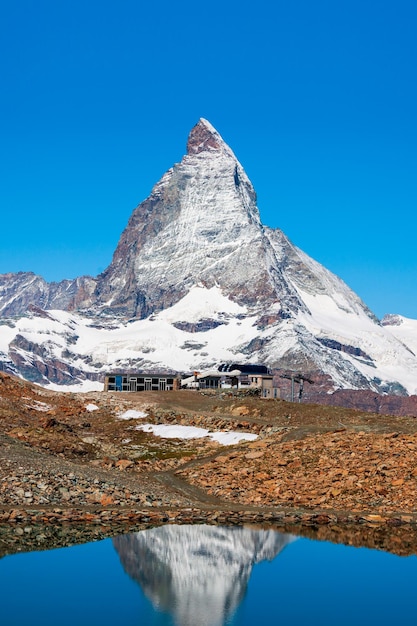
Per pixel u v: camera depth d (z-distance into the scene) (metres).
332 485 97.19
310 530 83.81
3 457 99.81
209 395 173.62
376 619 62.34
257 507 92.56
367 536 81.94
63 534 80.25
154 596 66.69
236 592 67.19
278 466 106.19
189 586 67.69
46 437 122.38
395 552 77.25
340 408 146.50
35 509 87.00
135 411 154.12
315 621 61.88
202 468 110.62
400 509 90.00
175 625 60.59
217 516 87.88
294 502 94.06
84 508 88.94
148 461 117.75
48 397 161.62
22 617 61.97
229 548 77.75
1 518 84.00
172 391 175.12
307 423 138.50
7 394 155.25
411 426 129.00
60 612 62.38
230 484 101.62
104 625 60.44
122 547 77.25
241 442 128.12
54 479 95.19
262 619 62.59
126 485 98.75
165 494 97.69
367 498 93.25
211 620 61.00
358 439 113.00
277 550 77.88
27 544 77.19
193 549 77.00
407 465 99.31
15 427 128.12
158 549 77.06
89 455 119.69
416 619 62.78
